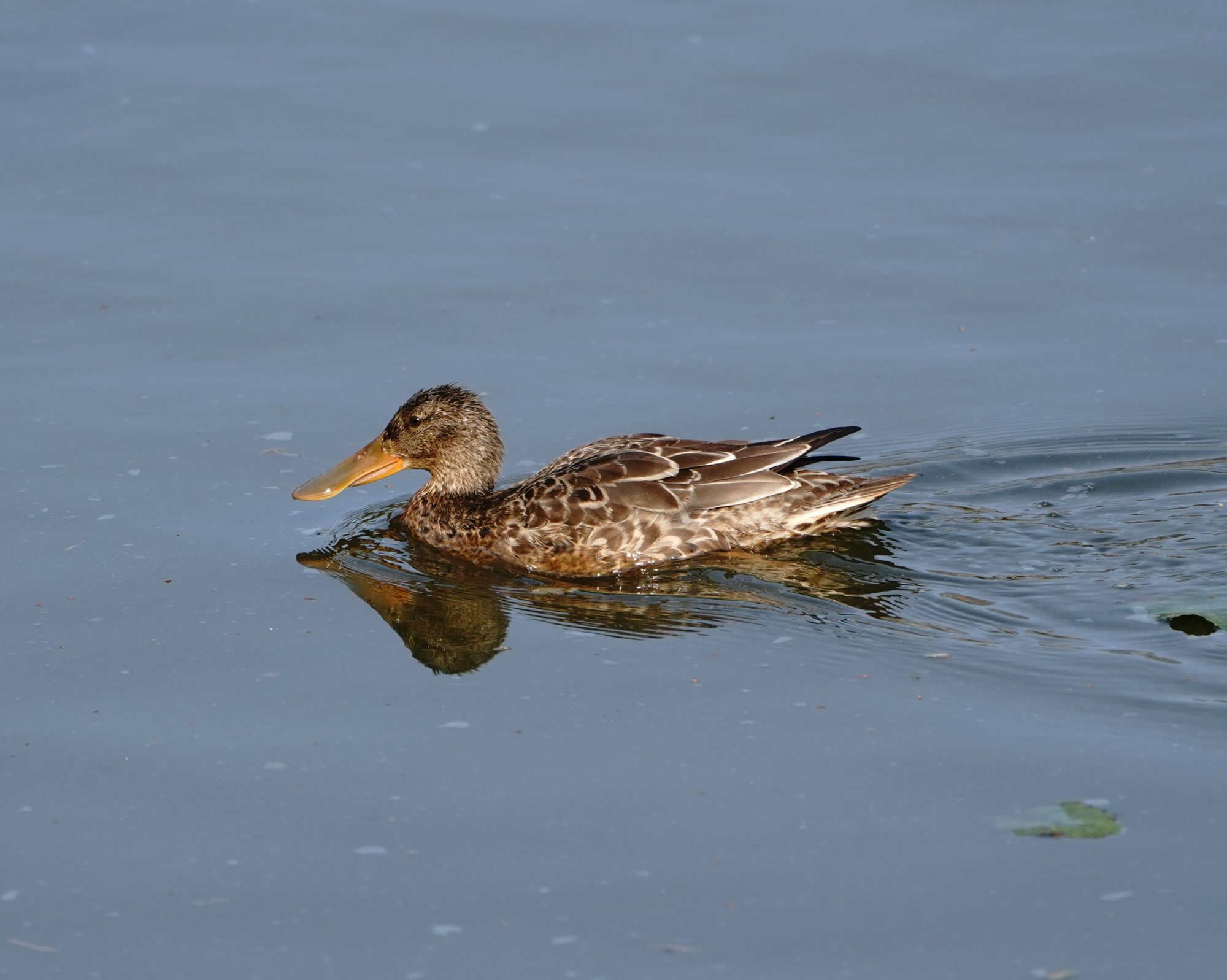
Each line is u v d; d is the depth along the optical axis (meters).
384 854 10.24
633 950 9.30
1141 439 16.30
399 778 11.09
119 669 12.66
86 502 15.34
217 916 9.71
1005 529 14.73
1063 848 10.05
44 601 13.66
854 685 12.17
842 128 22.17
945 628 12.98
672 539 14.41
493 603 13.93
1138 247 19.47
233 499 15.58
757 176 21.27
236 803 10.86
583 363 17.94
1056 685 12.00
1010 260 19.41
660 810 10.62
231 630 13.31
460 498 15.41
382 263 19.70
